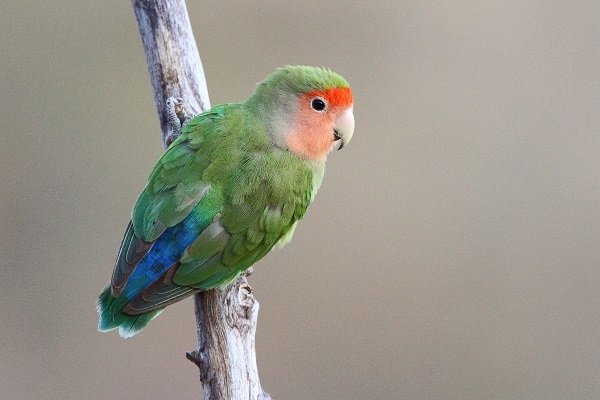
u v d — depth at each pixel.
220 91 15.15
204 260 7.78
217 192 7.85
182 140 8.04
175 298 7.71
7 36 14.95
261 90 8.31
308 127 8.23
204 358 7.61
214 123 8.11
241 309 7.74
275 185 8.02
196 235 7.77
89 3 15.15
